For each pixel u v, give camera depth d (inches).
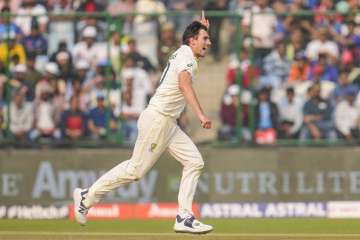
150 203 1859.0
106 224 1619.1
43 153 1879.9
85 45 1902.1
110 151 1883.6
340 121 1884.8
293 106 1889.8
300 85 1887.3
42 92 1909.4
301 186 1863.9
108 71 1894.7
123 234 1331.2
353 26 1892.2
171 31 1894.7
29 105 1908.2
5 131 1909.4
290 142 1886.1
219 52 1919.3
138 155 1151.0
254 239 1254.3
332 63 1887.3
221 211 1836.9
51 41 1910.7
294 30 1889.8
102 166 1881.2
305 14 1891.0
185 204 1141.7
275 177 1868.8
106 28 1895.9
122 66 1892.2
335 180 1866.4
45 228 1501.0
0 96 1909.4
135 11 2191.2
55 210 1871.3
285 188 1865.2
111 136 1897.1
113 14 1891.0
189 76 1104.8
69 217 1862.7
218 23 1907.0
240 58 1892.2
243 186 1868.8
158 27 1894.7
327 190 1865.2
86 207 1173.1
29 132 1909.4
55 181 1878.7
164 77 1131.3
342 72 1886.1
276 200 1866.4
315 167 1868.8
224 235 1316.4
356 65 1886.1
